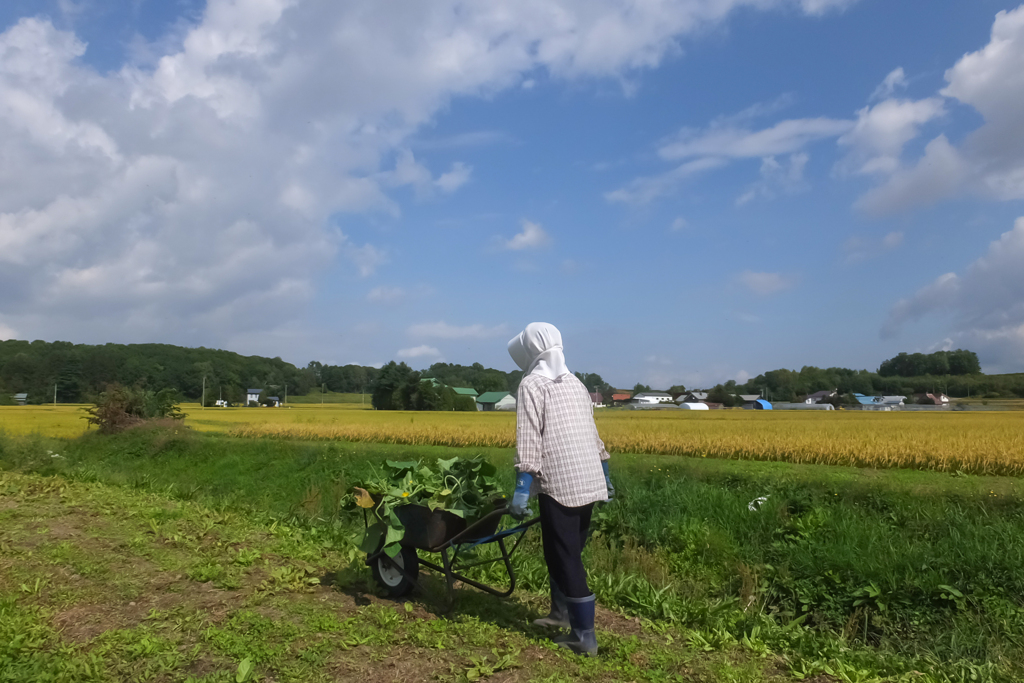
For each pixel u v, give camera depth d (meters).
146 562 5.09
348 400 117.62
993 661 4.88
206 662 3.27
